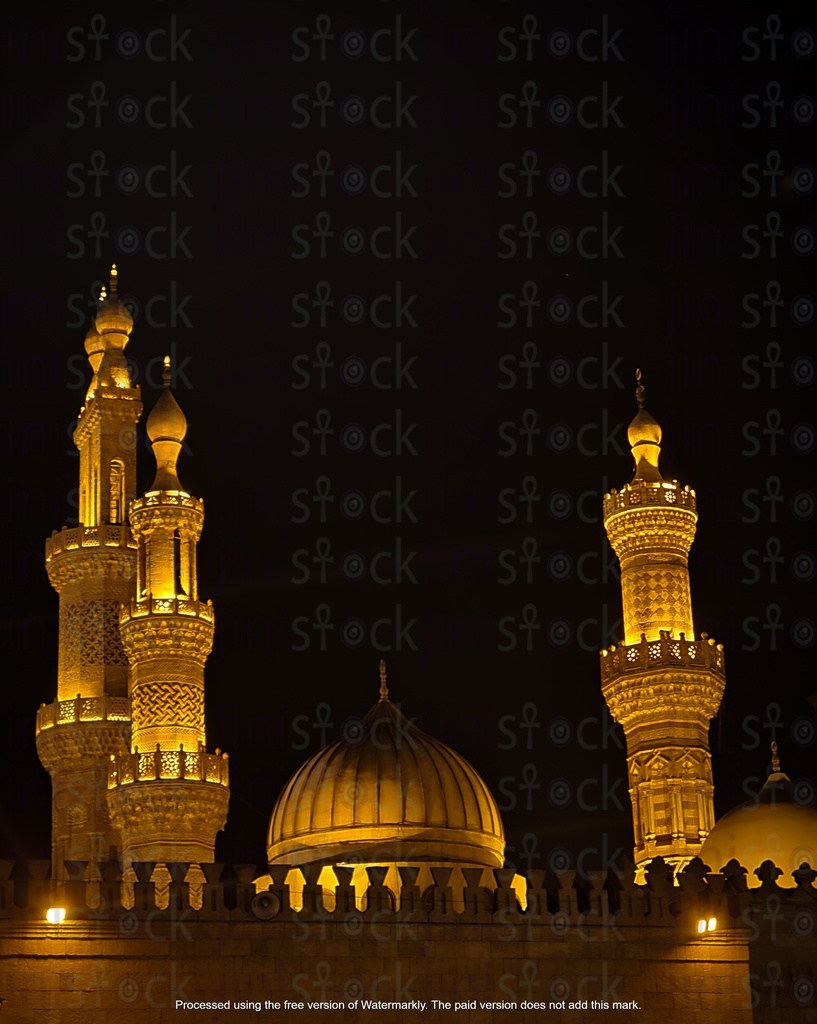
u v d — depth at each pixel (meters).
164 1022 59.97
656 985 63.22
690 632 85.56
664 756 82.19
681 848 80.44
